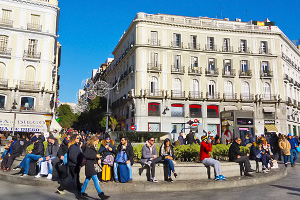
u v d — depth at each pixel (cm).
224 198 670
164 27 3688
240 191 760
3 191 731
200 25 3788
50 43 3328
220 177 840
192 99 3622
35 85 3195
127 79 4028
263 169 1038
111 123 3969
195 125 2889
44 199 646
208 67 3778
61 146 872
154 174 805
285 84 4122
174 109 3609
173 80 3644
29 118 2952
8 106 3047
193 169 855
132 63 3788
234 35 3894
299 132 4700
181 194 721
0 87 3023
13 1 3186
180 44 3719
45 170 876
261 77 3866
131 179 798
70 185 783
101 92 2891
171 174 836
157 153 895
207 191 761
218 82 3759
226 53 3819
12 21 3169
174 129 3553
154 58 3631
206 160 873
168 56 3653
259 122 3762
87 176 656
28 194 700
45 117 3028
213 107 3728
